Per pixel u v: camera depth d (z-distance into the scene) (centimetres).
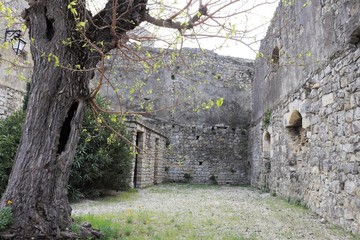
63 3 343
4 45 443
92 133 714
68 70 338
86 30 346
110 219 468
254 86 1367
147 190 996
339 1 489
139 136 1042
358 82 428
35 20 346
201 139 1452
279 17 885
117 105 1327
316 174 584
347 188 454
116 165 792
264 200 783
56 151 334
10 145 613
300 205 675
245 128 1486
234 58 1541
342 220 465
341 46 480
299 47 699
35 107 328
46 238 301
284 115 812
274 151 927
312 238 403
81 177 696
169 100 1445
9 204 304
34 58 343
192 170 1422
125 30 365
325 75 542
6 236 287
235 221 495
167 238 370
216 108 1482
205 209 616
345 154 464
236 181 1433
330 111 520
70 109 362
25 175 313
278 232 429
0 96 911
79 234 325
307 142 643
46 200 317
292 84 744
